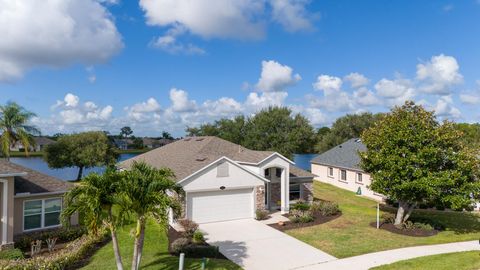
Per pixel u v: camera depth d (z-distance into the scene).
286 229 23.14
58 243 19.98
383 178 22.81
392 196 22.44
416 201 23.00
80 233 20.80
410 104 23.53
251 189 26.61
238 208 26.12
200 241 19.89
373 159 23.06
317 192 39.50
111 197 12.94
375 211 28.95
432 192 20.58
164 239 20.00
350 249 18.77
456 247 19.05
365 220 25.52
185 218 24.00
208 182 24.88
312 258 17.36
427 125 22.22
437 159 21.84
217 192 25.42
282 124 53.97
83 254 16.92
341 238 20.92
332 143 74.56
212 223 24.88
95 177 13.11
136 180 13.30
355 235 21.58
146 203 13.18
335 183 44.34
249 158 29.78
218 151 33.53
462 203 20.77
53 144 52.19
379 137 23.42
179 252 17.39
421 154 21.20
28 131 44.84
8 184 18.41
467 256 16.64
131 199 13.06
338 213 27.62
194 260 16.44
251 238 21.06
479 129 62.44
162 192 13.95
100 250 17.83
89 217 12.88
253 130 54.62
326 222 25.00
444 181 20.80
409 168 21.52
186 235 20.56
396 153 22.08
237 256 17.72
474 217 28.16
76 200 13.26
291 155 53.31
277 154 28.33
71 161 51.62
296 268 15.96
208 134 58.75
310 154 73.44
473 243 19.92
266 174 30.22
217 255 17.64
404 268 15.11
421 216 27.67
